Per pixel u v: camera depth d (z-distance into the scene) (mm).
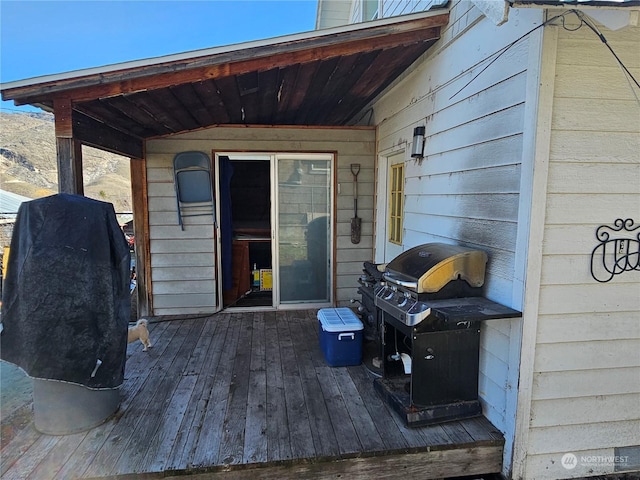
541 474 2045
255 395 2549
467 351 2236
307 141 4383
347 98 4199
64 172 2436
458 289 2193
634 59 1857
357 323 3049
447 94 2707
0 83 2199
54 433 2102
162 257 4332
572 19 1779
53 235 2037
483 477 2133
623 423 2080
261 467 1902
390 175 4285
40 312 1981
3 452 1974
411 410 2170
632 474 2102
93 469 1849
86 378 2082
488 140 2211
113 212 2277
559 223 1892
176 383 2721
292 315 4340
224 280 4648
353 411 2344
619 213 1933
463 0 2471
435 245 2494
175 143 4211
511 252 2008
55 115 2402
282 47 2572
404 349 2621
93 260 2113
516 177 1965
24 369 1977
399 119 3725
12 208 12992
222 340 3578
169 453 1957
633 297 1999
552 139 1836
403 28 2705
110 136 3285
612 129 1878
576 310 1960
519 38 1929
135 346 3424
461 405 2229
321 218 4520
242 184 6551
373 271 3254
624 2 1469
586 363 2004
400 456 1996
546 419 2012
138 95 2684
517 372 1956
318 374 2865
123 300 2270
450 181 2676
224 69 2582
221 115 3945
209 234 4355
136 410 2361
